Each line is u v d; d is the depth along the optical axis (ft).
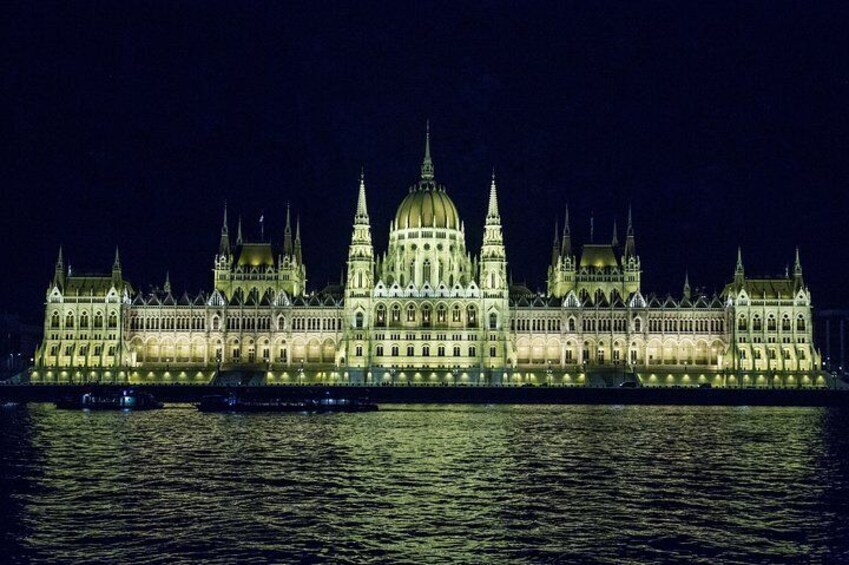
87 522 274.57
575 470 373.61
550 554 245.24
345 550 247.09
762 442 472.03
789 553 247.29
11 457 398.42
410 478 350.23
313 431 517.55
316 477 351.25
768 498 315.78
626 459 406.00
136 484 334.03
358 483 338.75
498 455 415.23
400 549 248.52
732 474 365.81
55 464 379.14
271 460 395.55
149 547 248.32
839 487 337.31
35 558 238.68
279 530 266.57
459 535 262.67
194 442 458.91
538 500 309.83
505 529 269.85
